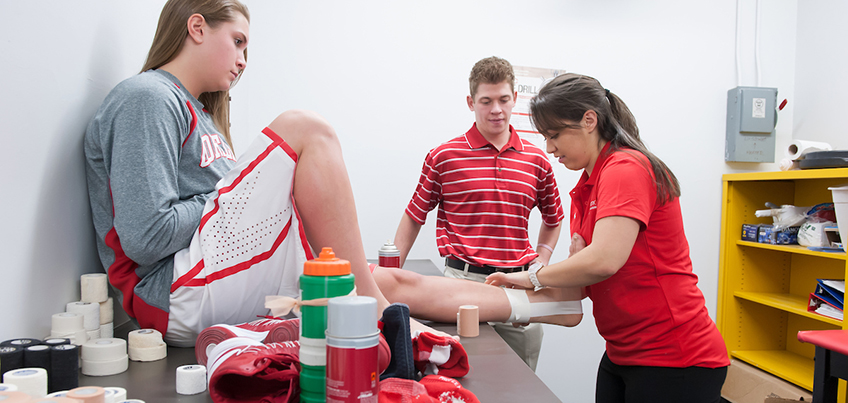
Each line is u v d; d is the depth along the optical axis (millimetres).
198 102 1043
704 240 2590
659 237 1155
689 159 2566
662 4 2527
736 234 2557
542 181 1829
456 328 1130
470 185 1743
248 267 882
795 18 2617
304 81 2287
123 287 926
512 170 1751
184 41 997
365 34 2328
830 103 2430
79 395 543
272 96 2268
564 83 1211
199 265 869
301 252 898
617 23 2502
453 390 633
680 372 1149
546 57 2453
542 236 1944
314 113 896
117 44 1143
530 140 2443
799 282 2521
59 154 912
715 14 2566
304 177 873
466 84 2404
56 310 908
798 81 2605
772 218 2557
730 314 2570
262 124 2266
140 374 784
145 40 1316
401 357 675
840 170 1947
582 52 2480
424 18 2371
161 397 683
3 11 759
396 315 688
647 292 1168
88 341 835
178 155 939
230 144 1257
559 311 1244
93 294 943
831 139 2424
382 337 657
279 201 877
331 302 518
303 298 579
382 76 2346
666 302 1154
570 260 1149
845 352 1265
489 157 1759
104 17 1079
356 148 2338
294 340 746
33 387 613
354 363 506
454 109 2404
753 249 2570
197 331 914
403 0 2354
